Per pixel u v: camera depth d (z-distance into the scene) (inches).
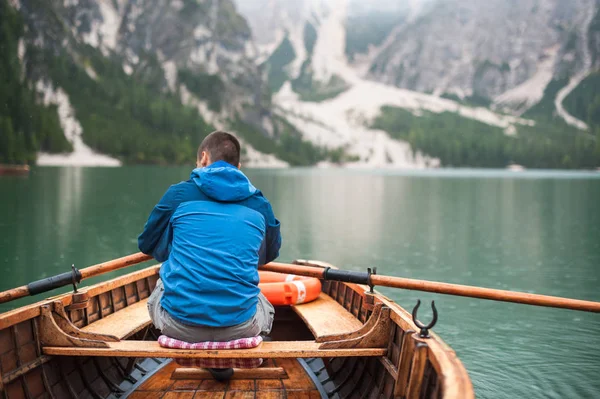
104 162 6269.7
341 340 162.1
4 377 140.8
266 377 183.9
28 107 5753.0
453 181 3705.7
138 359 207.5
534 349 332.2
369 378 174.6
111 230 879.7
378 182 3380.9
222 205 148.7
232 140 161.2
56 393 161.5
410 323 141.2
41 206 1229.7
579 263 671.1
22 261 629.9
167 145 6855.3
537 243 843.4
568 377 291.9
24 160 5007.4
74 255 669.3
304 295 224.4
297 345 155.5
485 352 331.9
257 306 155.2
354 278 184.5
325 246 795.4
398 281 181.2
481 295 177.6
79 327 186.7
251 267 146.3
